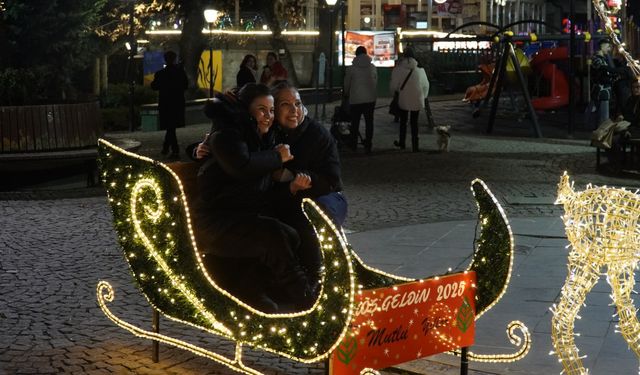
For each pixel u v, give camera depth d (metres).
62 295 7.91
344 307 4.48
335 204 6.92
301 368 6.08
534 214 11.59
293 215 6.55
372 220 11.27
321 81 37.84
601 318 6.96
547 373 5.86
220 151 5.85
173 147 18.67
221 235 6.00
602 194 4.88
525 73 26.61
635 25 30.97
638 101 14.99
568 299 5.12
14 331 6.91
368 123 18.62
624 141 14.78
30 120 14.01
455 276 5.02
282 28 42.41
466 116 28.08
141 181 5.80
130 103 25.89
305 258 6.44
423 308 4.87
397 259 9.11
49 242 10.02
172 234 5.71
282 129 6.84
